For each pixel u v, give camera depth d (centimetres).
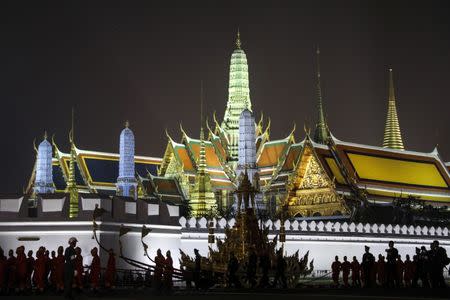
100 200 5025
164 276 4291
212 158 12400
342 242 7775
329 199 10194
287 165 11550
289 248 7325
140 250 5347
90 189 12119
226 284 4644
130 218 5334
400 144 13625
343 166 10394
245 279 4575
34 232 4997
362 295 3797
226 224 6325
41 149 10806
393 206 9781
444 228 8812
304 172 10488
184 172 12012
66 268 3453
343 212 9975
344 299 3444
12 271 3922
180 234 5822
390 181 10675
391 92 13712
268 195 11388
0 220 5009
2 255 3866
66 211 5066
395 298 3509
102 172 12425
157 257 4281
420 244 8475
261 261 4600
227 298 3569
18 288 3931
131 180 10681
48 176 10794
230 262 4566
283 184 11350
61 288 3909
